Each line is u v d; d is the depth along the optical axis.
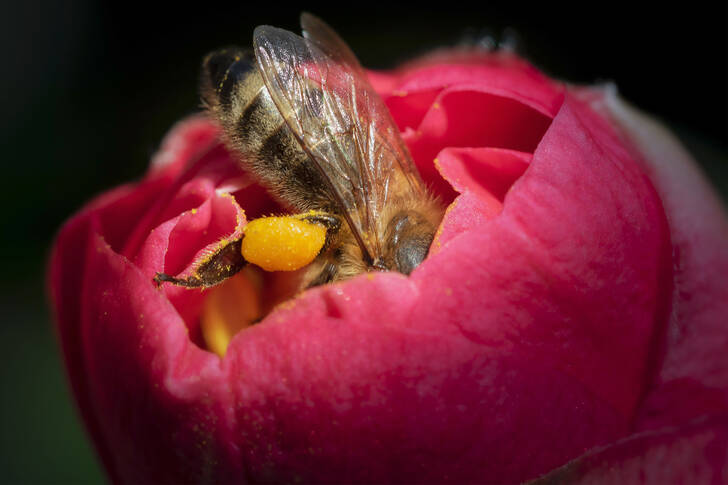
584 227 0.06
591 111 0.06
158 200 0.06
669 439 0.06
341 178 0.06
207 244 0.06
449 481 0.06
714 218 0.06
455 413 0.06
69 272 0.06
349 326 0.05
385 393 0.06
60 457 0.08
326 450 0.06
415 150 0.06
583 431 0.06
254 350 0.06
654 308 0.06
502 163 0.06
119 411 0.06
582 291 0.06
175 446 0.06
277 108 0.06
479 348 0.06
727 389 0.06
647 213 0.06
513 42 0.08
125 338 0.06
